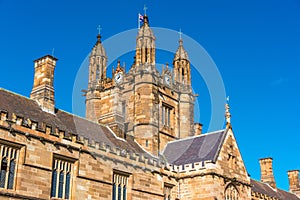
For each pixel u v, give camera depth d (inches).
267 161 3427.7
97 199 1753.2
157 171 2078.0
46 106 1930.4
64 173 1669.5
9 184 1472.7
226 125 2356.1
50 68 2015.3
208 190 2070.6
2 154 1477.6
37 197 1531.7
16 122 1534.2
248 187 2320.4
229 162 2237.9
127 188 1921.8
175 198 2140.7
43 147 1601.9
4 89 1824.6
